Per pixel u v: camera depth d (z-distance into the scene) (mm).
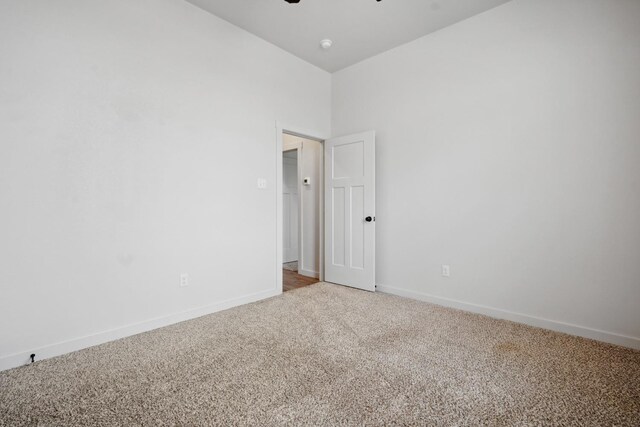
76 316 1969
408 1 2488
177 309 2465
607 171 2092
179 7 2465
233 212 2850
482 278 2674
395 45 3209
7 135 1718
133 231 2213
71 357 1869
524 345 2039
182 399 1447
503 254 2553
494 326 2379
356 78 3611
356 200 3488
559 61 2268
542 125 2346
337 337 2166
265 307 2846
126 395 1479
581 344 2059
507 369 1725
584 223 2184
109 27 2094
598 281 2139
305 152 4266
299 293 3320
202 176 2615
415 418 1315
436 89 2936
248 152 2969
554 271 2312
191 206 2545
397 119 3238
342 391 1514
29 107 1782
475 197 2701
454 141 2820
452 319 2531
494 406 1398
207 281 2660
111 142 2102
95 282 2045
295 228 5469
